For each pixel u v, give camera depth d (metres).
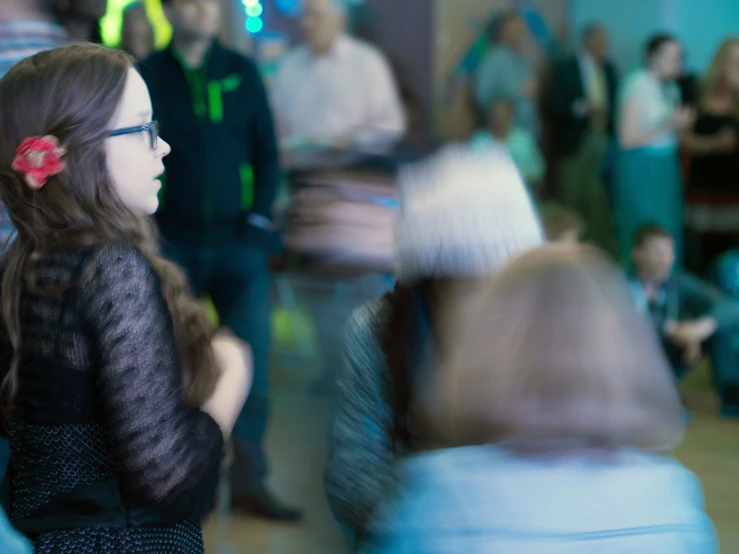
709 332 4.25
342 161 4.16
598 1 7.78
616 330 1.06
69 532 1.33
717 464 3.71
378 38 7.12
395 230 1.52
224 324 3.15
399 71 7.03
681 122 5.86
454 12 7.14
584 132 6.69
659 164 5.83
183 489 1.32
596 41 6.76
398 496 1.11
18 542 1.28
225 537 2.98
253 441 3.12
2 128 1.37
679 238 5.95
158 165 1.45
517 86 6.66
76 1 2.50
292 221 4.20
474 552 1.03
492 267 1.41
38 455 1.35
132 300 1.32
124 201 1.41
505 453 1.06
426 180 1.49
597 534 1.03
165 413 1.31
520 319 1.07
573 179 6.71
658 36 5.81
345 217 4.12
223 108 3.08
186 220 3.08
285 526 3.06
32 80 1.37
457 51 7.15
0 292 1.36
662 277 4.29
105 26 3.57
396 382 1.45
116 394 1.29
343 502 1.45
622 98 5.87
